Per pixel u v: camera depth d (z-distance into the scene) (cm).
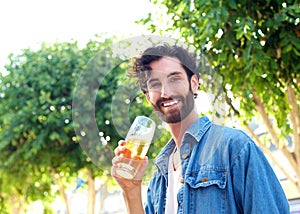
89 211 1050
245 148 159
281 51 495
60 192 1105
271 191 158
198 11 495
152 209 177
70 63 1006
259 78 486
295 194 970
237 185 158
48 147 1020
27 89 1016
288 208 161
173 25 523
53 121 973
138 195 166
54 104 995
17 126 994
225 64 496
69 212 1115
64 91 1011
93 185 1052
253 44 463
